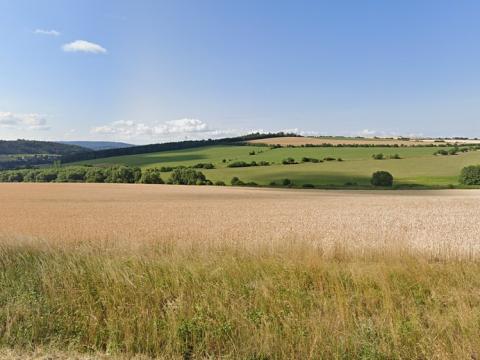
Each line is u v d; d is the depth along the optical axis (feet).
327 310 19.72
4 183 272.51
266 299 20.67
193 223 70.23
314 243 41.22
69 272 25.02
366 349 15.89
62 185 249.96
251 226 64.90
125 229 60.80
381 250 34.12
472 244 42.45
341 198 151.12
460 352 15.75
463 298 20.38
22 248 33.45
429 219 75.36
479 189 214.07
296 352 16.47
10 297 21.99
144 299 21.18
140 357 16.62
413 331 17.12
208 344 17.30
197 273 24.03
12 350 17.35
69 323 19.15
